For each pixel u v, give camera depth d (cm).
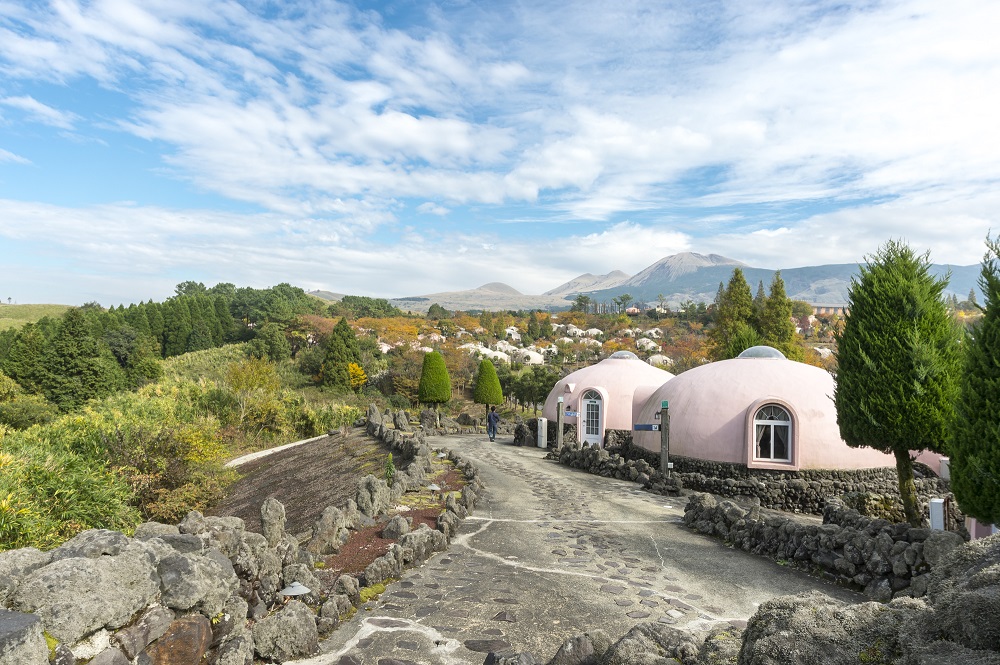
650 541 1052
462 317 13250
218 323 8719
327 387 5362
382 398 5206
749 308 4850
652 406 1977
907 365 1113
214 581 503
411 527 1034
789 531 953
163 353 7694
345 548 908
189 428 1828
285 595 641
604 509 1317
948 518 1028
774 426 1616
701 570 892
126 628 423
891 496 1412
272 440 3186
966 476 782
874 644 302
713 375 1798
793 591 806
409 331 8731
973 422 778
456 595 746
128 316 7669
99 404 2938
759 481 1553
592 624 670
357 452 2303
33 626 344
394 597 733
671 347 8288
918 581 725
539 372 5081
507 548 970
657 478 1616
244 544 615
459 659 573
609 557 945
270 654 550
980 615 266
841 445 1571
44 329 6272
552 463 2069
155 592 456
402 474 1404
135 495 1551
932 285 1154
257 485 2255
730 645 396
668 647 433
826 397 1628
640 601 752
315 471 2209
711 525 1116
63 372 3922
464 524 1117
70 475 1238
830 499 1148
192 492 1694
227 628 520
